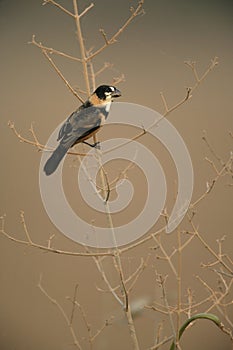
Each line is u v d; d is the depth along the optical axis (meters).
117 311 9.49
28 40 12.40
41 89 12.15
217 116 11.98
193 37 12.41
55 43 12.30
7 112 12.15
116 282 9.84
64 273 11.09
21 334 11.00
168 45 12.33
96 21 12.33
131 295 10.10
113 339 9.91
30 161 11.73
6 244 11.44
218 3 12.56
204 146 11.73
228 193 11.39
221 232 11.21
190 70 12.22
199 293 10.67
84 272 11.02
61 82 12.13
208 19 12.49
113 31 12.34
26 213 11.48
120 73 12.09
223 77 12.22
